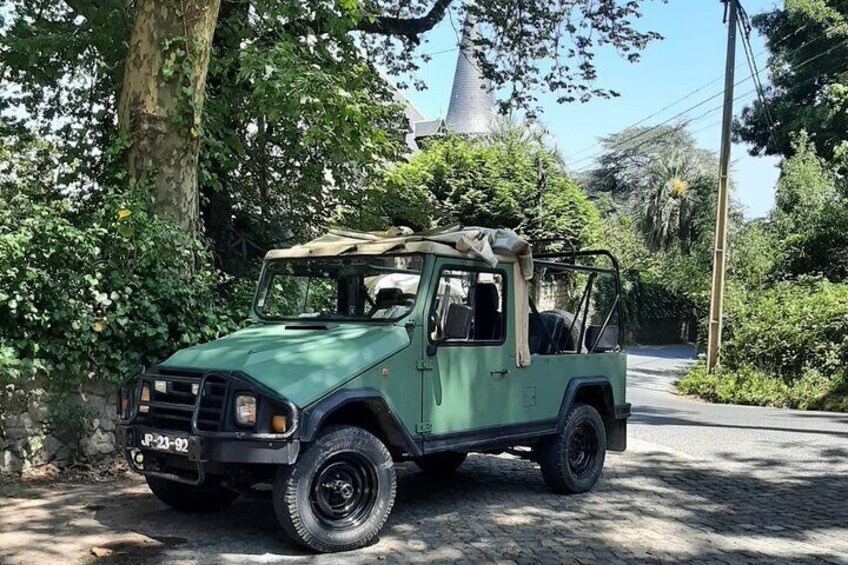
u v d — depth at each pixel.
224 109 11.14
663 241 43.88
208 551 5.27
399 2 16.16
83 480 7.39
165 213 9.27
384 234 7.11
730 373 18.83
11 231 7.55
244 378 5.14
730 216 37.84
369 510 5.46
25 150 12.55
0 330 7.17
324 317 6.47
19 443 7.23
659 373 25.64
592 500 7.21
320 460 5.19
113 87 11.82
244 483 5.55
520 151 30.05
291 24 12.19
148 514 6.21
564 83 17.09
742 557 5.50
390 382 5.65
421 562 5.17
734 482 8.20
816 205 27.03
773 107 34.19
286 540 5.57
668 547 5.71
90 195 10.97
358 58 12.89
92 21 11.20
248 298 9.59
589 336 8.01
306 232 13.97
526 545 5.66
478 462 9.20
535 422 6.96
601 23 16.56
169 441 5.29
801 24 32.09
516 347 6.77
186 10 9.24
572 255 7.95
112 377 7.91
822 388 16.59
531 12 16.36
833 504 7.23
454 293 6.29
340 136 10.62
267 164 13.39
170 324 8.46
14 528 5.70
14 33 11.54
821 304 18.22
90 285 7.72
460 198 27.89
